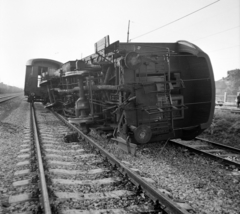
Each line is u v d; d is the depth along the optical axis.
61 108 15.76
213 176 5.09
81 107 8.66
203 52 6.55
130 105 6.46
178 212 3.17
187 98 7.55
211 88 6.72
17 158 6.00
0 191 4.11
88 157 6.16
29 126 10.95
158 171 5.34
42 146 7.07
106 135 7.99
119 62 6.52
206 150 7.25
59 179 4.56
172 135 7.07
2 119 13.11
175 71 7.32
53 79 15.38
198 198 4.09
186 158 6.38
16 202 3.70
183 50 7.07
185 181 4.82
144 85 6.53
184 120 7.56
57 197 3.82
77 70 8.53
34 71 20.97
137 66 6.28
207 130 10.18
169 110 6.63
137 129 6.11
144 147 7.43
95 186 4.36
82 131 8.77
